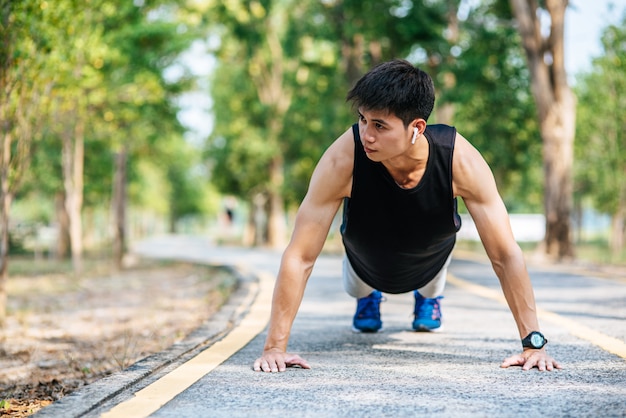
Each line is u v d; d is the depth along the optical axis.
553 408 3.04
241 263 17.78
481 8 21.84
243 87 34.31
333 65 27.75
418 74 3.37
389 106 3.30
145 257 27.41
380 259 4.13
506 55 21.92
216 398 3.30
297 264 3.92
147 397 3.33
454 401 3.18
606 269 12.70
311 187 3.85
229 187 36.66
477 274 11.73
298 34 27.91
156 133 18.61
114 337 7.06
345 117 26.92
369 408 3.08
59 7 8.75
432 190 3.71
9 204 9.00
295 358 3.97
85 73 11.19
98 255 32.16
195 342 4.98
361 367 4.00
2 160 8.76
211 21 27.48
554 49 17.05
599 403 3.12
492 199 3.80
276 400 3.24
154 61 16.12
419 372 3.84
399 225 3.87
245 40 28.67
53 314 9.27
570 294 8.16
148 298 11.30
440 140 3.64
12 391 4.59
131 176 29.12
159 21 15.70
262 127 33.53
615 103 21.06
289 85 32.62
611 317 6.13
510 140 25.42
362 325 5.38
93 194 30.17
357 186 3.74
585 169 28.97
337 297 8.67
